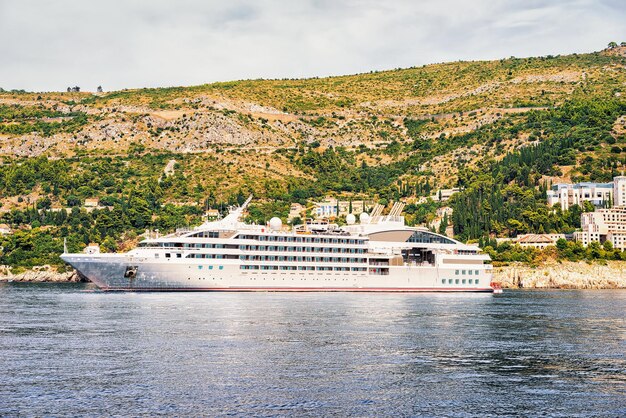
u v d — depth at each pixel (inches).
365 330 4904.0
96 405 3068.4
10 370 3619.6
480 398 3233.3
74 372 3582.7
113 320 5236.2
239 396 3211.1
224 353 4045.3
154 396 3193.9
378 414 3006.9
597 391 3361.2
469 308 6535.4
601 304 7263.8
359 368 3737.7
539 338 4724.4
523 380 3543.3
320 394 3257.9
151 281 7386.8
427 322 5388.8
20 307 6141.7
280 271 7795.3
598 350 4306.1
